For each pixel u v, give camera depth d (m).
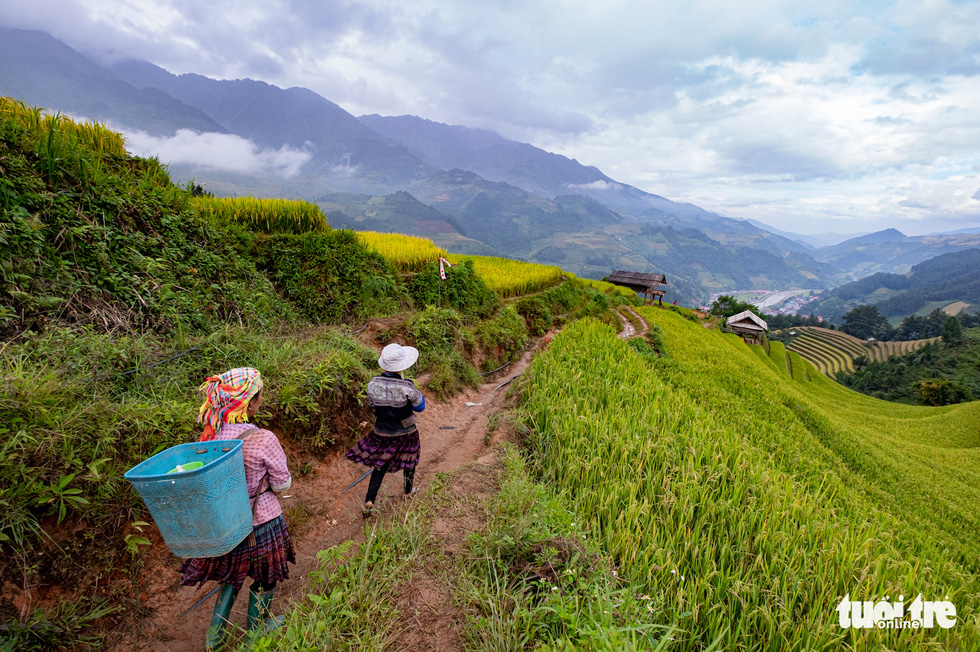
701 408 9.61
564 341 11.59
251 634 2.91
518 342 13.79
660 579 3.81
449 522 4.43
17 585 2.77
